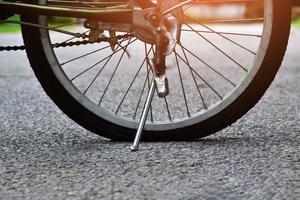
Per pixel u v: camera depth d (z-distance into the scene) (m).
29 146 3.79
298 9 27.22
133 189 2.94
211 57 10.10
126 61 9.55
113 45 3.78
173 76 7.54
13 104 5.46
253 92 3.79
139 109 5.22
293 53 10.96
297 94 5.99
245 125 4.38
